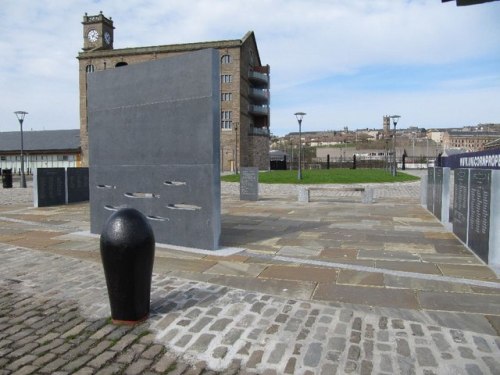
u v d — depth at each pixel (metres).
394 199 18.12
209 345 4.02
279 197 19.50
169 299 5.22
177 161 8.23
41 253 7.86
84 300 5.28
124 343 4.08
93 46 60.72
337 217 12.54
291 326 4.39
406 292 5.44
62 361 3.77
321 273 6.38
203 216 7.95
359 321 4.49
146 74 8.59
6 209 15.34
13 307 5.07
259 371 3.57
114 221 4.44
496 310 4.78
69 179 17.41
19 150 68.88
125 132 9.02
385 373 3.49
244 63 58.69
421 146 104.25
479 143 115.06
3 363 3.74
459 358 3.69
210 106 7.66
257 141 62.28
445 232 9.88
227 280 6.03
